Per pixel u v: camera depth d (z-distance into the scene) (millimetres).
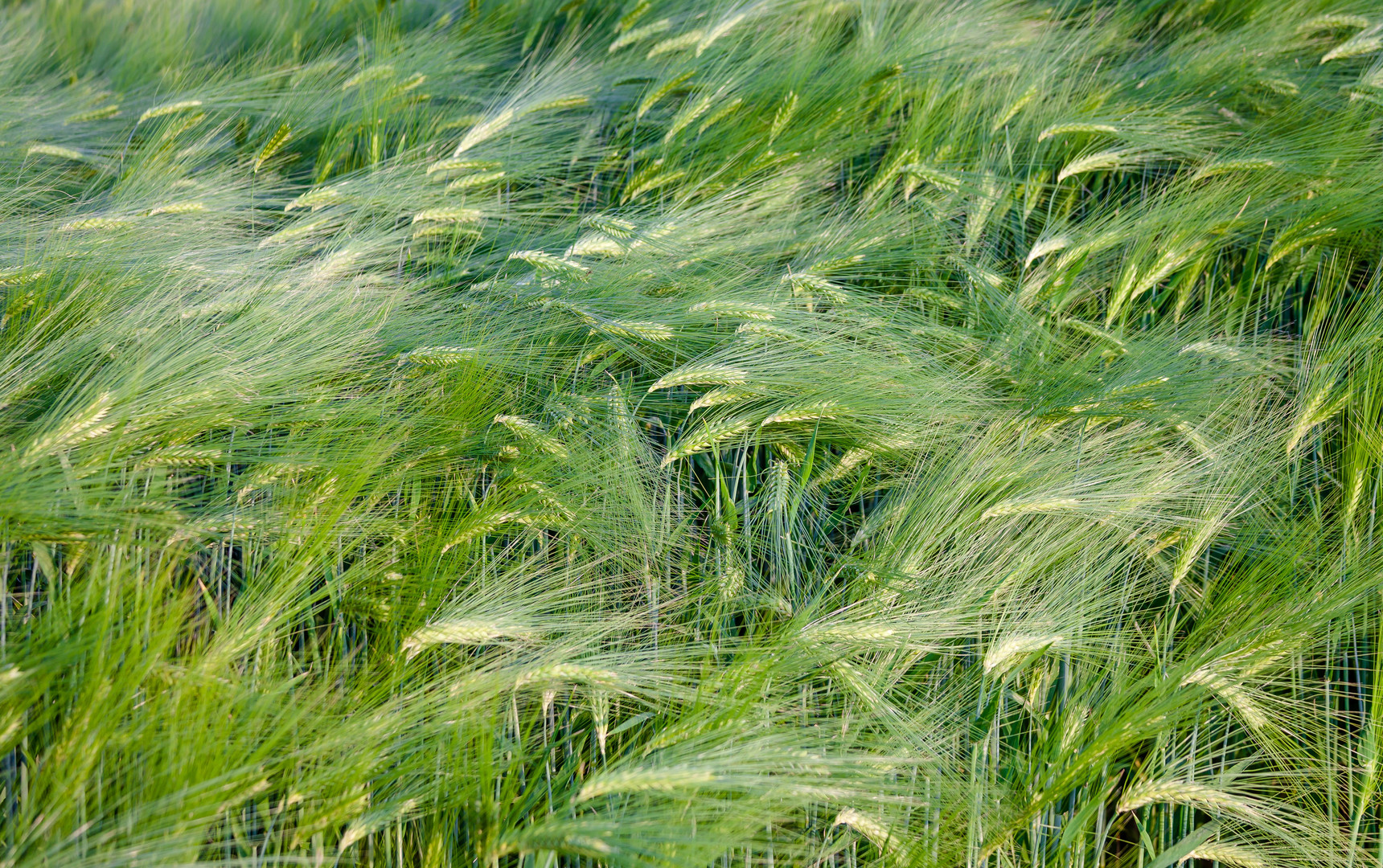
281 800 3973
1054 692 4090
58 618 3967
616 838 3926
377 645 4043
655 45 4566
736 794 3990
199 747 3938
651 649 4035
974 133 4445
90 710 3928
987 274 4258
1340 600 4043
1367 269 4312
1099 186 4402
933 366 4172
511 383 4188
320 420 4090
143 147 4457
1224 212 4277
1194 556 4090
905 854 4000
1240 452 4133
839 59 4477
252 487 4070
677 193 4375
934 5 4578
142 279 4168
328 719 3986
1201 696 4020
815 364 4137
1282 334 4305
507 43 4992
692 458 4211
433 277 4270
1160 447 4180
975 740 4051
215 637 3986
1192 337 4242
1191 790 4012
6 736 3930
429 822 4008
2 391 4062
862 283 4332
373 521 4078
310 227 4273
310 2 5566
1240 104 4461
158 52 5051
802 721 4043
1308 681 4098
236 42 5371
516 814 3971
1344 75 4449
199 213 4281
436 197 4348
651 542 4094
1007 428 4152
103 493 4004
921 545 4086
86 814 3932
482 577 4070
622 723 4047
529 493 4086
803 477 4125
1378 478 4121
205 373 4055
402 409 4137
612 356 4223
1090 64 4559
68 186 4430
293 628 4078
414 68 4566
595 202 4453
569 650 4008
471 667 4020
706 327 4207
